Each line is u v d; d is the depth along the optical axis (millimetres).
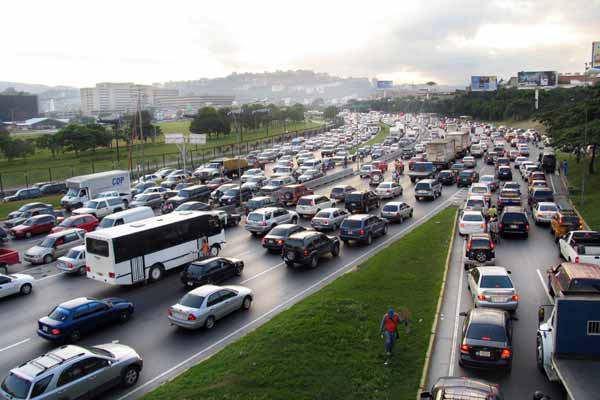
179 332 20938
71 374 14898
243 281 27188
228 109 152750
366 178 68688
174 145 120938
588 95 63500
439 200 50188
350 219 34344
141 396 15281
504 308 20609
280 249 32625
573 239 27047
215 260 26938
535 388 15414
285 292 25297
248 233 39406
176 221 29562
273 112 179625
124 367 16312
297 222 41281
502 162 66000
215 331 20844
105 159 96375
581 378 12398
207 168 71125
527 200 47500
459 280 25656
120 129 118250
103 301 21562
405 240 33750
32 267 32031
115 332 21078
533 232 36438
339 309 21094
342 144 117750
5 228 44031
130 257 26812
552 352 13844
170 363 18141
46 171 81000
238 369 16297
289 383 15500
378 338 18922
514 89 185375
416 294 23438
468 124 153250
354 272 27078
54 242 33344
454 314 21234
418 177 62500
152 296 25703
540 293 23562
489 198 43562
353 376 16203
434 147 69000
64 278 29516
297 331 18781
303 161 81562
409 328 19562
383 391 15391
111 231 27234
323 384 15570
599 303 13305
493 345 15969
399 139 118312
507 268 27594
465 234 33625
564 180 56281
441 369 16734
